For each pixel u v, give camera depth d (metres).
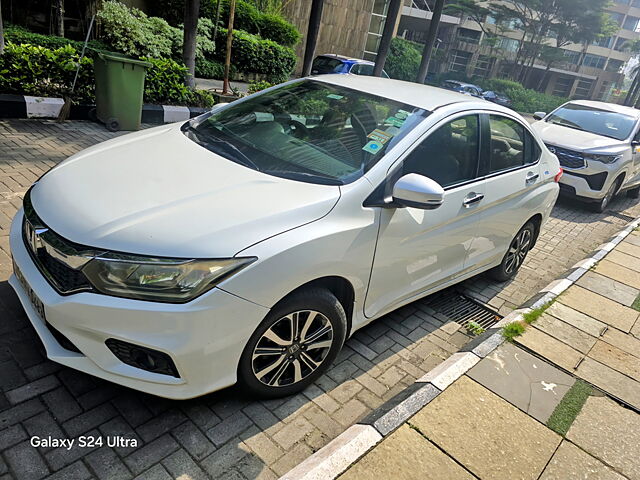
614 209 8.85
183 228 2.26
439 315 4.10
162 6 14.20
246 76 15.41
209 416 2.57
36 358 2.73
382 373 3.22
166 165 2.77
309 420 2.69
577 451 2.63
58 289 2.28
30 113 6.78
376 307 3.11
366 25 23.39
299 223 2.46
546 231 6.89
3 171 5.00
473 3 43.19
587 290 4.62
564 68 59.19
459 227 3.50
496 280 4.86
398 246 2.99
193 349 2.22
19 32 10.27
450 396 2.88
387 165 2.90
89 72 7.36
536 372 3.24
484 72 51.53
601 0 40.41
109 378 2.29
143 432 2.41
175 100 8.53
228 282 2.21
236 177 2.69
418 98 3.50
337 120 3.28
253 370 2.53
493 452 2.53
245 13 16.16
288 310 2.50
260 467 2.34
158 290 2.17
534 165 4.39
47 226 2.38
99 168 2.74
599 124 8.88
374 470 2.31
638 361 3.57
